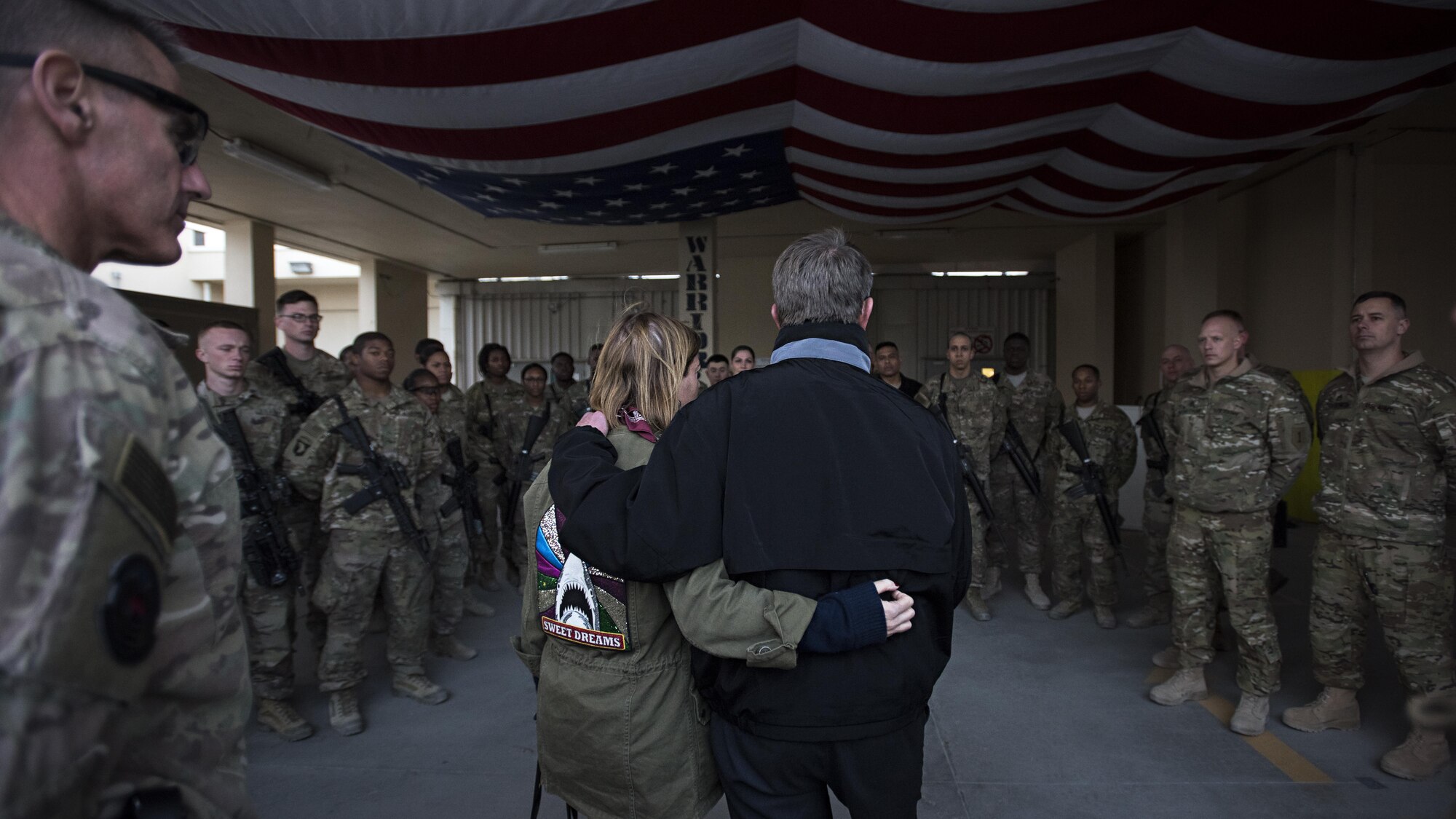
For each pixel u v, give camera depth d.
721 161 4.85
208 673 0.57
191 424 0.58
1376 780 2.38
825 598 1.05
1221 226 8.44
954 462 1.22
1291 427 2.61
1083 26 3.16
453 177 4.88
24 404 0.44
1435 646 2.40
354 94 3.60
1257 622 2.70
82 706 0.44
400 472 2.95
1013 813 2.23
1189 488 2.83
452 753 2.63
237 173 6.87
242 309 6.27
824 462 1.10
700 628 1.05
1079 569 4.18
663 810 1.20
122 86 0.58
